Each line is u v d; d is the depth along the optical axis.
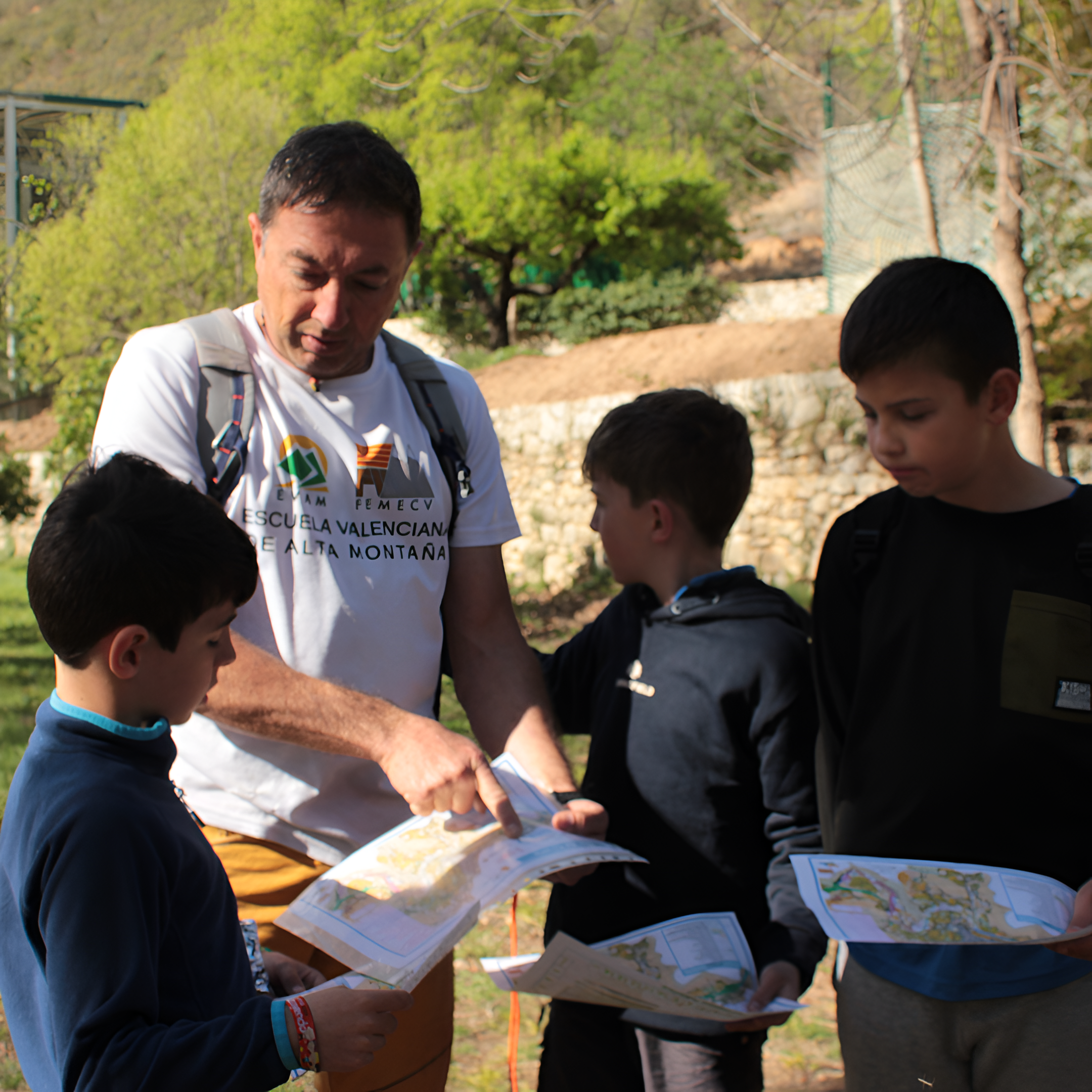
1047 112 6.70
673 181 24.31
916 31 6.52
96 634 1.29
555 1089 2.01
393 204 1.82
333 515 1.93
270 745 1.87
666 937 1.78
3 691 8.12
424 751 1.72
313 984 1.70
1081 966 1.63
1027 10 6.83
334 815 1.93
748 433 2.08
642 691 1.95
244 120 17.75
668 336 15.56
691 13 7.49
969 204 7.74
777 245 32.62
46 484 16.36
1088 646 1.62
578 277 28.09
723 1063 1.83
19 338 14.16
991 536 1.71
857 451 12.29
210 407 1.87
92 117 14.62
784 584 12.26
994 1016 1.66
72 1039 1.18
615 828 1.94
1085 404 10.58
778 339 14.64
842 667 1.91
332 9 21.81
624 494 2.01
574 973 1.58
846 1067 1.84
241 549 1.39
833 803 1.87
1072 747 1.62
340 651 1.91
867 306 1.68
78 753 1.29
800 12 6.86
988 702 1.67
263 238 1.87
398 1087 1.93
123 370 1.88
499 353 19.30
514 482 14.67
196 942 1.35
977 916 1.53
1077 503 1.67
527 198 24.02
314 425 1.94
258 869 1.89
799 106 7.42
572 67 23.38
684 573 2.00
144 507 1.32
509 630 2.16
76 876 1.21
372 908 1.58
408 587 1.98
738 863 1.88
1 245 11.79
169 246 16.39
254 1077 1.23
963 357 1.61
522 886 1.55
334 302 1.83
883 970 1.76
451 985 2.04
